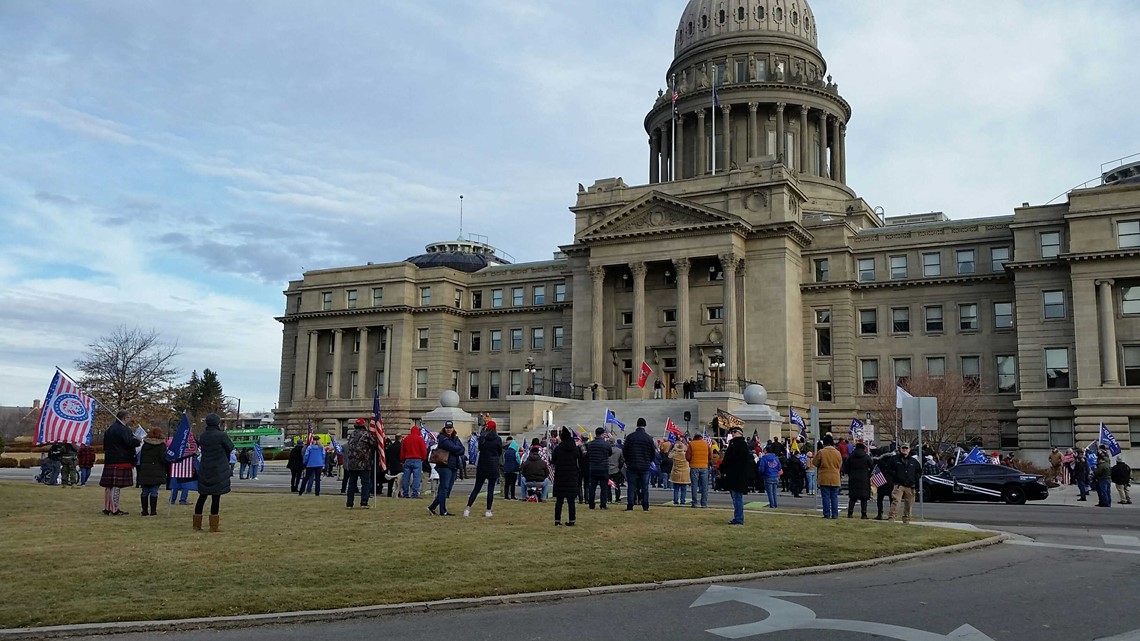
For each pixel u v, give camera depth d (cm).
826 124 10969
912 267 8450
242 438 11031
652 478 5059
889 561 2069
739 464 2656
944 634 1362
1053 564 2077
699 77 10912
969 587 1770
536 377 10169
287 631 1373
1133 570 1986
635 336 8306
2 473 5925
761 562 1966
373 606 1489
